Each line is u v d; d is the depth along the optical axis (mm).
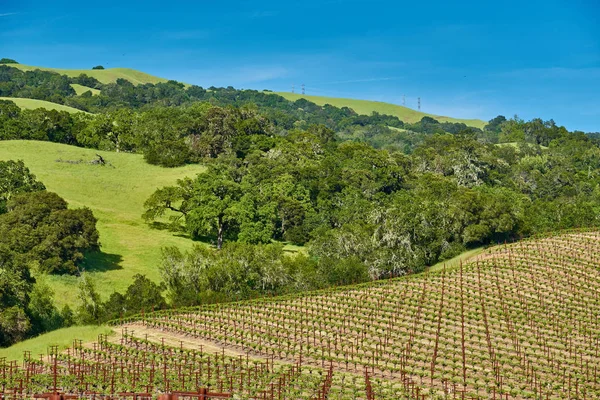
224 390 54750
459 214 119312
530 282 90125
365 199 152750
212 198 132000
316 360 65438
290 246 135500
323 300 86000
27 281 87500
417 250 113375
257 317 79938
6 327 76500
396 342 69750
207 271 97250
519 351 65875
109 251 114312
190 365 60312
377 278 107000
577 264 95812
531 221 127062
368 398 52406
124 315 85062
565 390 57812
